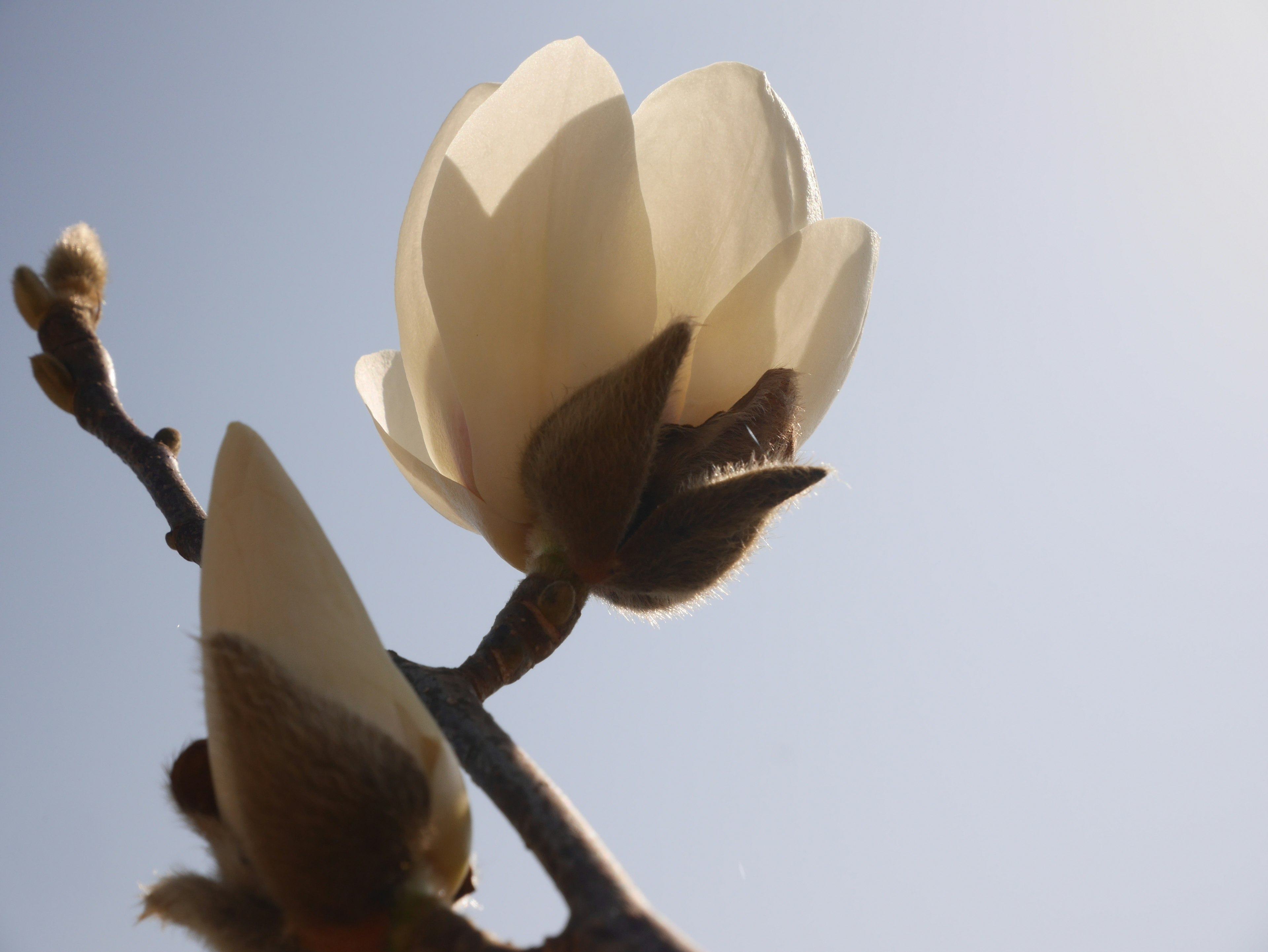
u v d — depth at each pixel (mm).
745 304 385
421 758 310
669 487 368
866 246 393
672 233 387
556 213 364
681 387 377
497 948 301
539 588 361
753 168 391
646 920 293
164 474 394
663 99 393
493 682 351
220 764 309
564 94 365
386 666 313
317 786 303
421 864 307
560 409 364
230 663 307
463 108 381
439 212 365
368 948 306
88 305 412
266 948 308
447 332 366
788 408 378
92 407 403
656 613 372
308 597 312
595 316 365
